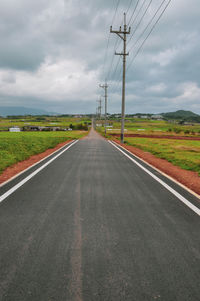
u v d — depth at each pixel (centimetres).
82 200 419
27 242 252
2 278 187
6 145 1373
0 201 405
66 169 750
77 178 614
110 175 666
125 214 353
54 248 239
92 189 501
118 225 308
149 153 1458
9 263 209
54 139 2362
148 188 525
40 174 663
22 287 176
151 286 182
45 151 1387
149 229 298
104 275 194
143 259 222
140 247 248
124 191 492
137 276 195
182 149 1938
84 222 315
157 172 736
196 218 345
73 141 2416
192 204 414
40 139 2197
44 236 268
